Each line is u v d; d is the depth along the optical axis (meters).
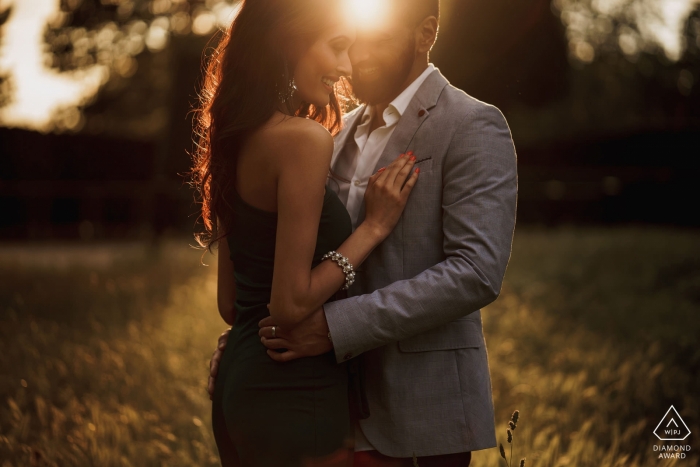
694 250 8.68
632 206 14.30
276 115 1.86
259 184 1.85
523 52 13.92
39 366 4.00
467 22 11.70
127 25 9.79
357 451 2.09
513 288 7.32
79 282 7.10
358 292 2.10
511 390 4.16
